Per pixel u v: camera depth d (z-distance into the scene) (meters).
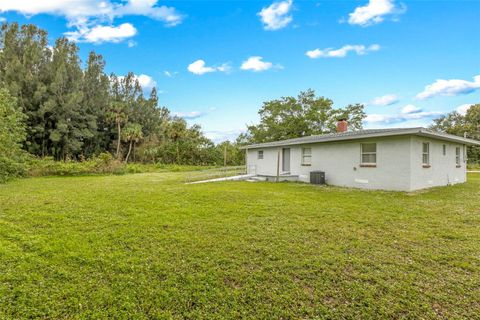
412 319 2.30
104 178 15.95
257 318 2.32
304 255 3.59
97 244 3.93
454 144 13.06
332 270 3.16
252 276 3.02
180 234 4.41
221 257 3.51
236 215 5.71
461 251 3.75
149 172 23.20
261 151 17.06
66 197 7.96
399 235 4.43
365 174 10.86
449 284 2.85
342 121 15.84
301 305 2.49
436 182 11.35
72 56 32.62
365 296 2.62
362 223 5.14
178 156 31.22
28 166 15.91
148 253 3.62
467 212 6.08
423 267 3.25
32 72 29.03
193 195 8.30
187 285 2.82
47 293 2.64
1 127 12.97
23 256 3.47
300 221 5.25
